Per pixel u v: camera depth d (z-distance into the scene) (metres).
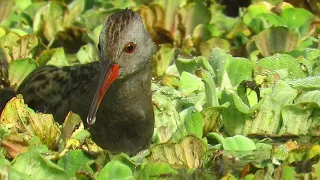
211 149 12.55
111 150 12.88
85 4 17.59
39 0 17.86
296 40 15.66
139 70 12.53
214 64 14.83
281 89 13.54
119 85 12.50
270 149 12.66
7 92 13.95
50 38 16.78
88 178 11.28
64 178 11.50
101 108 12.67
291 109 13.27
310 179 11.35
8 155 12.11
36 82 13.62
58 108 13.24
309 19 16.59
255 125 13.41
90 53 15.59
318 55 15.27
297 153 11.91
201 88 14.27
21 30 16.55
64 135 12.48
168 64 15.31
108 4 17.58
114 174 11.41
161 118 13.43
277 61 14.80
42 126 12.59
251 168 11.84
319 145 12.18
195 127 12.90
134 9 16.84
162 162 11.63
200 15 16.64
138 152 12.95
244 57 15.70
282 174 11.53
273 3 17.59
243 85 13.82
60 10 16.94
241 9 17.28
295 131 13.33
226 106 13.12
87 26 16.61
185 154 12.11
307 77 14.35
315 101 13.45
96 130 12.81
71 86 13.17
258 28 16.41
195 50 16.30
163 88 14.20
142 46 12.50
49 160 11.64
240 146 12.70
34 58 15.59
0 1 17.33
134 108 12.65
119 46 12.30
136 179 11.55
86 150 12.03
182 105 13.95
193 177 11.93
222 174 12.02
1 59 15.34
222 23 16.89
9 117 12.59
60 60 14.95
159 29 16.44
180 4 16.75
